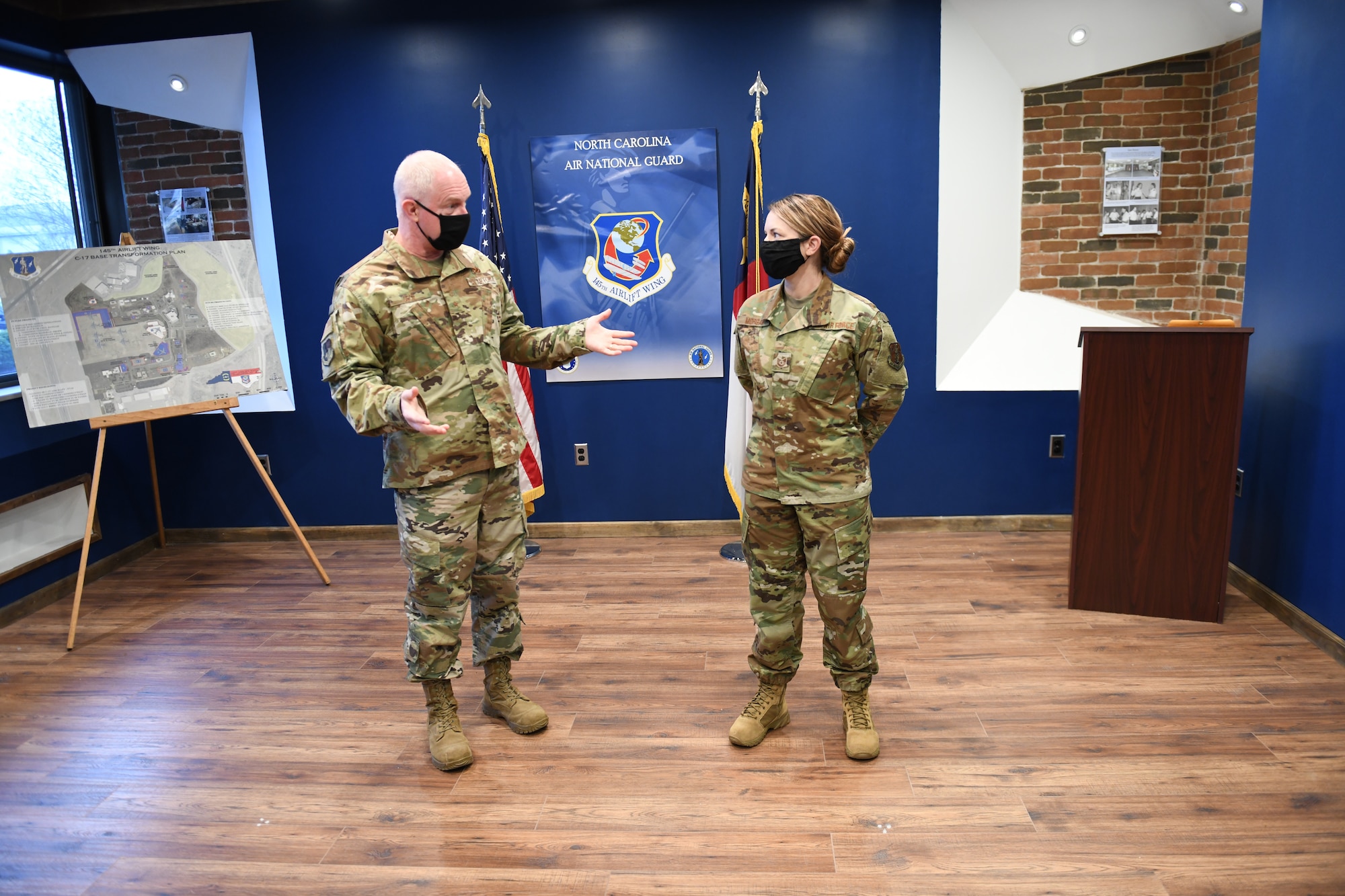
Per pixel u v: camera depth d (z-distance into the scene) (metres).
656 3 4.12
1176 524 3.31
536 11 4.17
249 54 4.29
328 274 4.47
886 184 4.22
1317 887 1.97
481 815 2.33
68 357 3.64
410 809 2.37
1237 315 4.00
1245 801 2.27
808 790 2.38
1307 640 3.16
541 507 4.64
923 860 2.10
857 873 2.06
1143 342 3.20
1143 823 2.20
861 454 2.39
